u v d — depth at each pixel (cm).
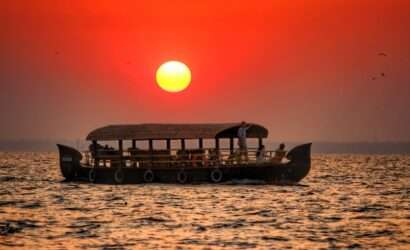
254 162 19375
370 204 17338
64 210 16038
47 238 12281
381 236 12550
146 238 12275
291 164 19262
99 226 13588
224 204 16638
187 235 12562
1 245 11675
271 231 13012
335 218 14712
